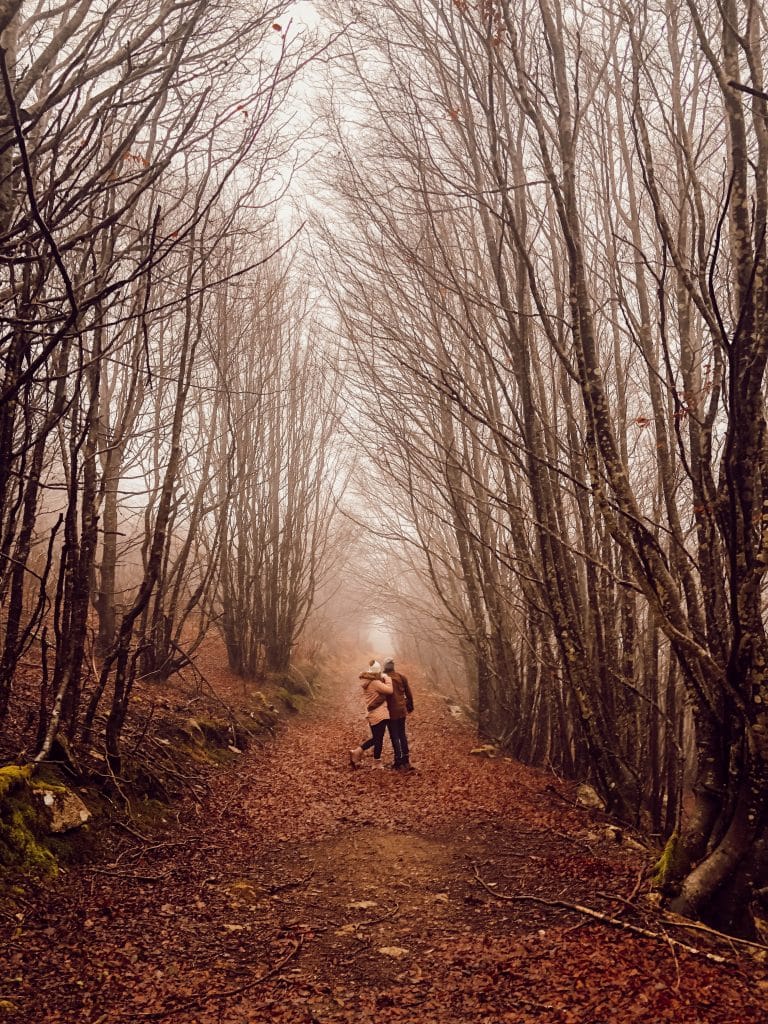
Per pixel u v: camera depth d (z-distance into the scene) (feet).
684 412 15.78
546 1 19.29
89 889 16.19
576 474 28.19
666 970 13.38
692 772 40.81
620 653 34.01
